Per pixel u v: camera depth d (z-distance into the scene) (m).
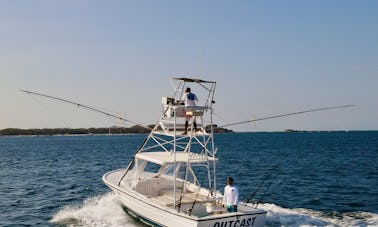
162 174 18.02
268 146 81.25
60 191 24.23
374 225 14.87
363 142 94.19
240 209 13.52
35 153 66.31
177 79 13.69
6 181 29.23
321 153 56.81
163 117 14.56
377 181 27.41
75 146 95.31
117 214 16.78
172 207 14.27
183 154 15.71
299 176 30.48
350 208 18.61
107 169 37.78
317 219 15.68
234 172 33.31
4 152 70.94
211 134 14.49
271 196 22.03
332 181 27.62
